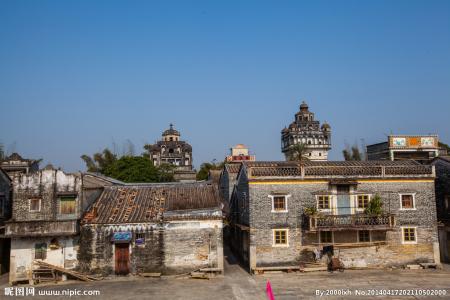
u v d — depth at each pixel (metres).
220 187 55.03
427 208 33.84
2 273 34.44
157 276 30.42
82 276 30.09
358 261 32.84
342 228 31.53
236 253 41.00
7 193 36.69
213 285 28.08
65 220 30.33
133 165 71.12
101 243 30.80
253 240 32.34
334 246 32.56
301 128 110.19
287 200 33.00
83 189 31.95
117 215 31.95
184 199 34.34
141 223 30.97
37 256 30.58
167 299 24.75
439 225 35.34
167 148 111.62
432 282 28.16
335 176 33.50
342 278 29.59
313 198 33.22
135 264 30.77
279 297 24.81
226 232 48.66
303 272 31.72
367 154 55.41
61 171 31.33
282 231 32.69
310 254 32.56
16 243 30.45
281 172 33.16
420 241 33.44
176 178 82.12
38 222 30.23
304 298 24.48
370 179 33.72
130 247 30.86
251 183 32.94
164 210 32.50
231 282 28.95
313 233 32.75
